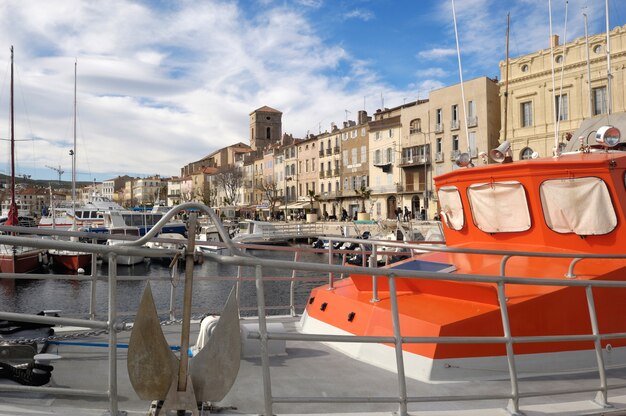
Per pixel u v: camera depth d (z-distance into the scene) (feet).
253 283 81.66
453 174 19.39
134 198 561.02
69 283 87.97
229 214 295.48
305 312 18.74
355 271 9.48
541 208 16.85
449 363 12.76
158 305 69.41
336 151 268.00
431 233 98.68
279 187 329.93
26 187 566.36
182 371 8.57
